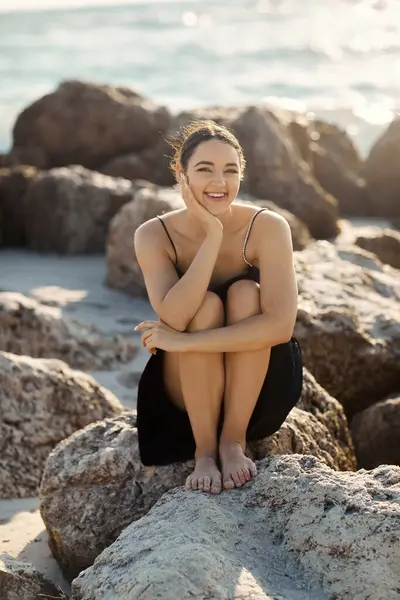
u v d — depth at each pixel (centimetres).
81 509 385
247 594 278
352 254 711
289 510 323
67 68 3039
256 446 387
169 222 382
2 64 3155
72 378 490
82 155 1423
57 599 333
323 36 3925
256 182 1170
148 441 380
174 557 289
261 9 5462
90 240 1035
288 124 1298
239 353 359
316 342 556
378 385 573
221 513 325
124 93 1487
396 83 2662
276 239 370
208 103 2397
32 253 1043
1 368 476
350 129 2011
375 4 5597
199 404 363
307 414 427
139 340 708
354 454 465
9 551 404
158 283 373
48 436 474
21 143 1441
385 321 589
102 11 5219
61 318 649
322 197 1159
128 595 279
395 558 291
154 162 1327
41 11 5162
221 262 380
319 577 296
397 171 1298
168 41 3791
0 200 1080
